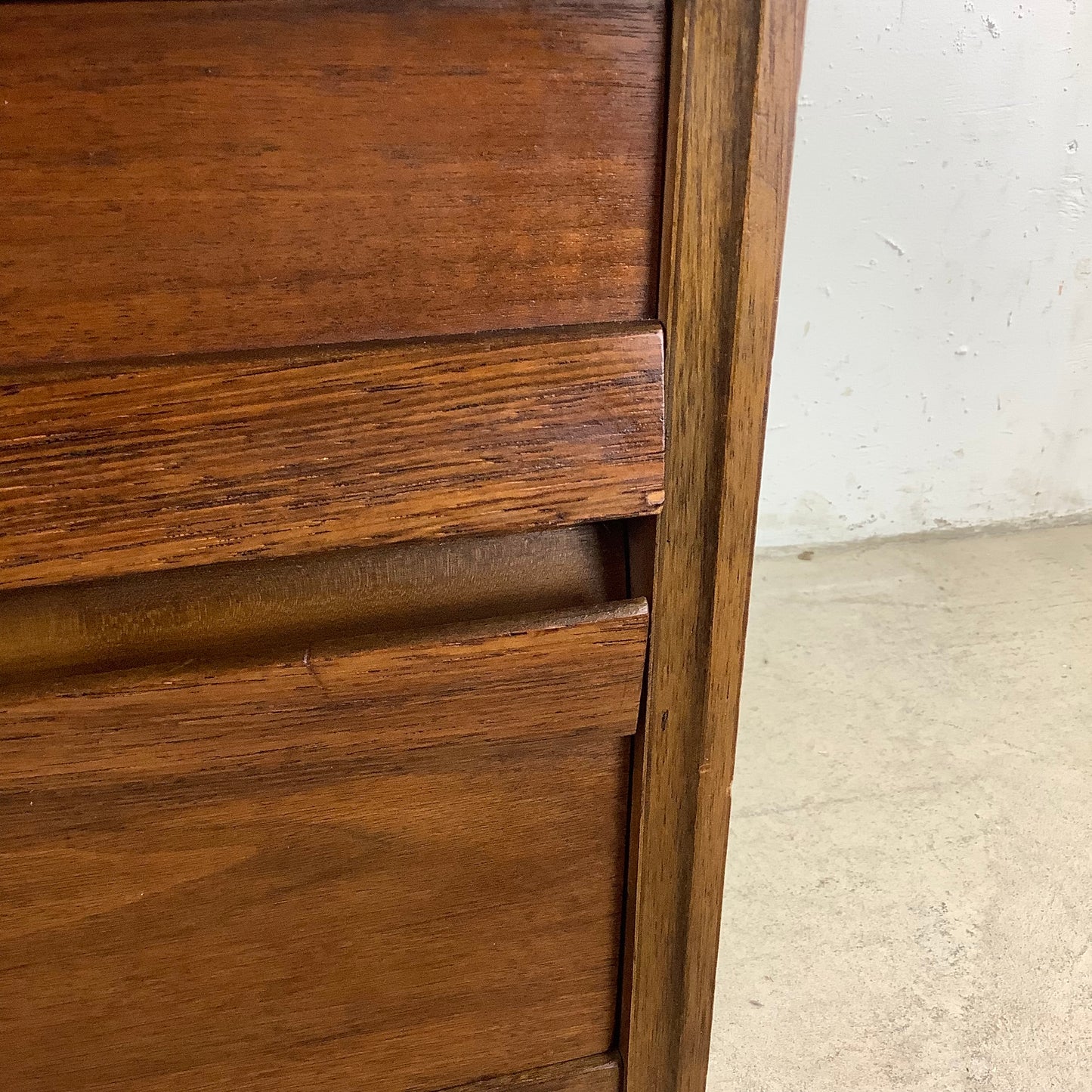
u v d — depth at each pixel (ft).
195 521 1.12
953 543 4.70
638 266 1.18
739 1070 2.16
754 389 1.25
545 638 1.29
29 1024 1.44
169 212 1.04
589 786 1.50
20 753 1.20
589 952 1.66
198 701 1.22
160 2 0.97
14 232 1.02
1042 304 4.28
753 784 3.11
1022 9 3.65
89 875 1.36
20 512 1.08
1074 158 3.98
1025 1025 2.28
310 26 1.00
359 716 1.28
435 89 1.05
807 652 3.83
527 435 1.17
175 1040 1.52
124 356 1.08
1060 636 3.91
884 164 3.86
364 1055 1.64
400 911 1.52
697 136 1.11
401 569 1.30
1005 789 3.08
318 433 1.12
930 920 2.59
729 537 1.33
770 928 2.56
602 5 1.05
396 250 1.10
